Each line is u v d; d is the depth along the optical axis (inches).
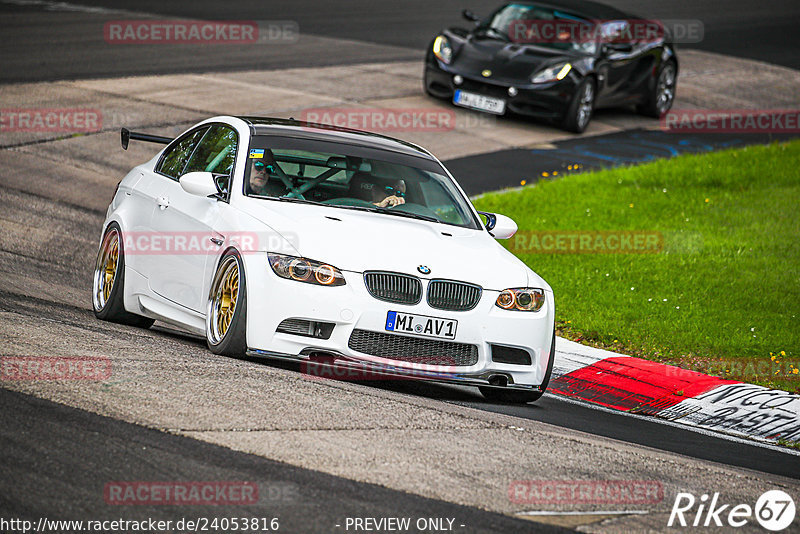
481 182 2073.1
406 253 972.6
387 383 1025.5
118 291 1132.5
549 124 2694.4
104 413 733.9
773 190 2091.5
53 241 1504.7
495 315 974.4
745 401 1113.4
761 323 1369.3
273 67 2920.8
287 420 772.0
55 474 623.5
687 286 1509.6
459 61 2618.1
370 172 1105.4
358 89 2743.6
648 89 2842.0
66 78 2564.0
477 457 757.3
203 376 858.8
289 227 970.7
